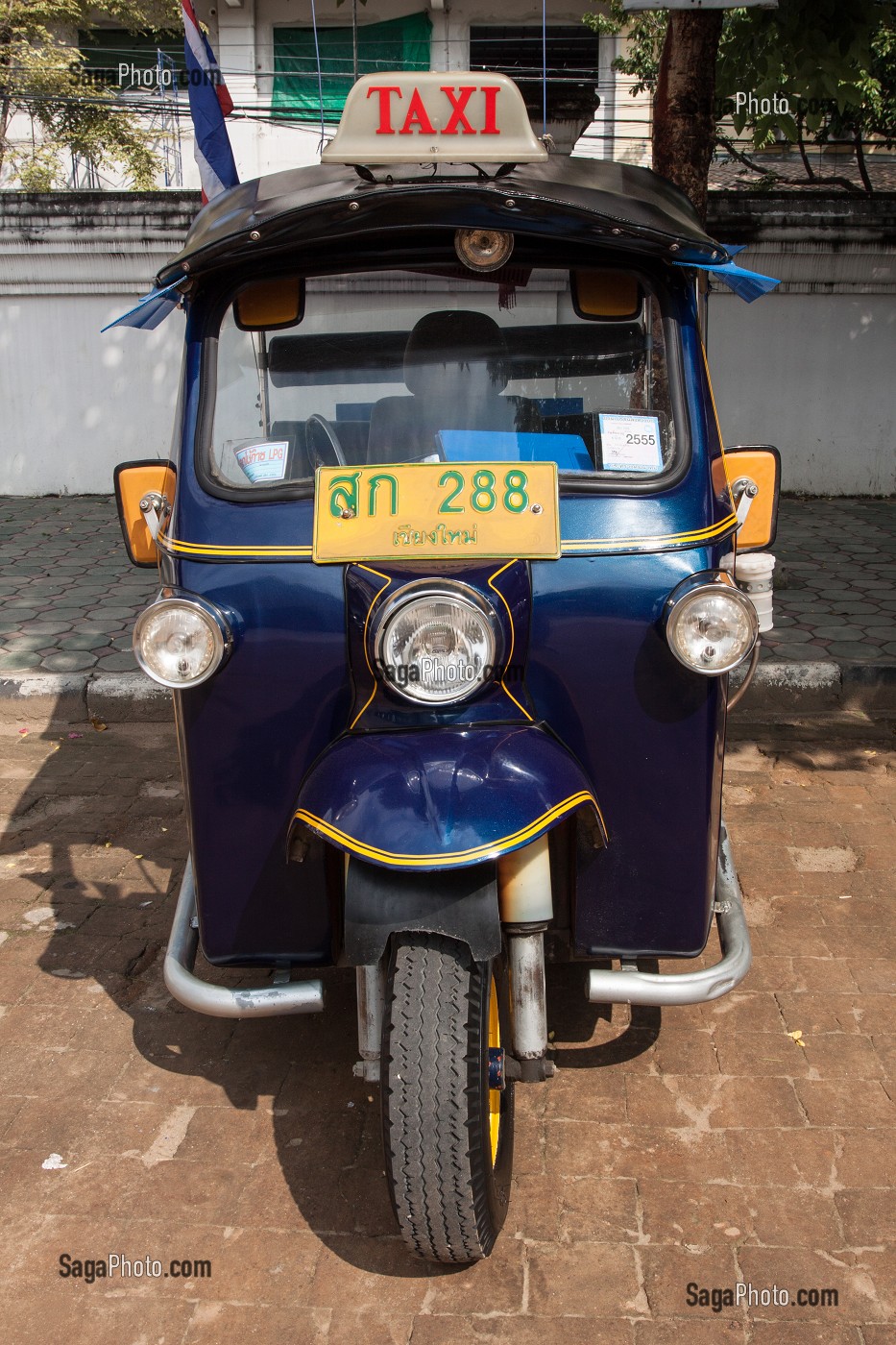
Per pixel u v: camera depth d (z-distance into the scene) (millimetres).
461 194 2291
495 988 2379
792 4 5234
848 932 3533
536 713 2455
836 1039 3035
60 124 10656
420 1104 2074
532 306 2602
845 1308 2240
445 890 2109
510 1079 2398
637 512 2451
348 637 2395
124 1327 2236
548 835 2633
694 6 4629
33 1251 2408
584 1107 2799
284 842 2514
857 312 8461
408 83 2244
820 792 4516
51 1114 2803
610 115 11086
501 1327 2215
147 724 5270
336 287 2600
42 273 8492
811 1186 2541
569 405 2609
